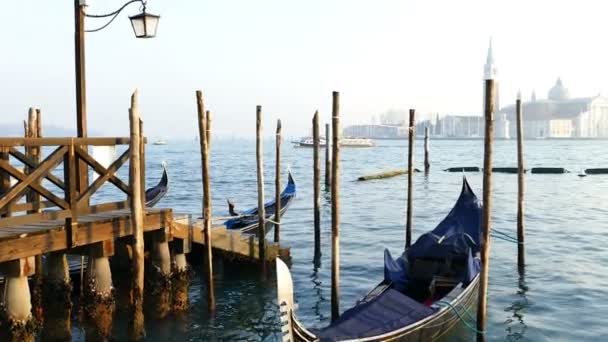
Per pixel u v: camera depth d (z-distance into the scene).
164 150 151.38
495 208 29.81
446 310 10.27
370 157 89.44
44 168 8.58
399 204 31.78
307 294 14.30
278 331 11.56
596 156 90.62
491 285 14.96
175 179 50.38
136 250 9.29
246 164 75.50
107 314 10.00
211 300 12.15
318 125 17.95
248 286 14.50
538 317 12.52
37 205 10.21
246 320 12.11
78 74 10.23
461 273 12.38
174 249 12.08
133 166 9.16
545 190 38.00
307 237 21.67
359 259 18.02
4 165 7.95
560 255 18.38
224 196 36.81
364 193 37.31
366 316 9.12
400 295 9.96
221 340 11.02
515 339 11.27
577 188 39.03
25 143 8.25
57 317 10.04
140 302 9.42
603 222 24.98
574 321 12.24
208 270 12.06
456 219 15.25
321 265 17.12
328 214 28.05
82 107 10.27
